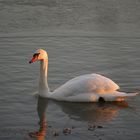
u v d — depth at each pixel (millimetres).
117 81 17094
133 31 25000
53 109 14812
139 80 17219
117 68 18641
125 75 17781
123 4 30766
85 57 20094
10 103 14992
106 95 15383
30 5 30219
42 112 14484
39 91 15891
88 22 26781
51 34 24266
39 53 15875
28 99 15445
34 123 13531
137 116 14211
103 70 18344
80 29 25344
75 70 18312
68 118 14039
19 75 17609
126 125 13469
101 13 28562
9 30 24969
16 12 28469
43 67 15883
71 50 21234
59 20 27062
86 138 12438
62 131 12945
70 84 15695
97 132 12898
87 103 15367
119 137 12547
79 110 14758
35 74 17812
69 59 19750
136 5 30516
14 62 19266
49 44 22328
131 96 15609
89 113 14523
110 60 19703
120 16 28016
